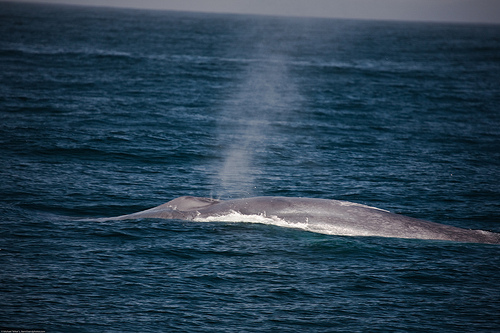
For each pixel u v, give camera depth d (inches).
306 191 3759.8
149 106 6747.1
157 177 3961.6
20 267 2316.7
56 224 2878.9
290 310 2055.9
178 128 5644.7
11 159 4170.8
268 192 3713.1
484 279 2368.4
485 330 1951.3
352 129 6053.2
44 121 5551.2
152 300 2087.8
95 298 2080.5
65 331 1854.1
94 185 3676.2
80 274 2274.9
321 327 1946.4
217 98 7687.0
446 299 2177.7
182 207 3068.4
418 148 5270.7
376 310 2076.8
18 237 2662.4
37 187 3550.7
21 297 2057.1
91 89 7755.9
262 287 2233.0
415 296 2198.6
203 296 2137.1
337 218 2893.7
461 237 2839.6
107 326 1895.9
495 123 6737.2
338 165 4510.3
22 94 6978.4
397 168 4475.9
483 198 3708.2
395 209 3420.3
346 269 2429.9
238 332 1894.7
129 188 3659.0
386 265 2486.5
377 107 7539.4
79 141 4813.0
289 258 2527.1
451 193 3804.1
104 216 3147.1
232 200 3075.8
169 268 2374.5
